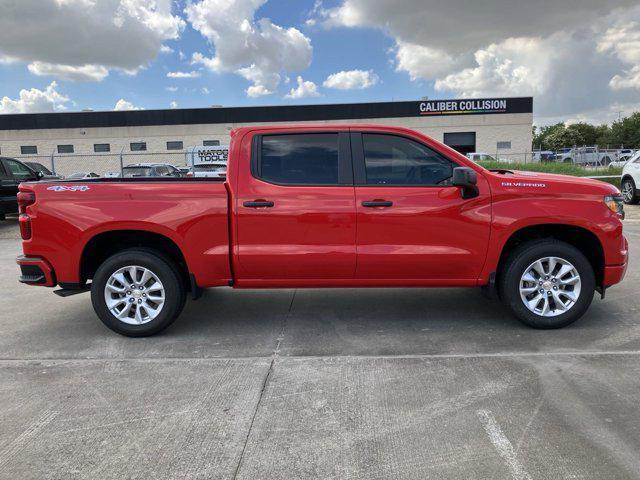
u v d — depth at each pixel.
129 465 2.69
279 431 2.99
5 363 4.12
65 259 4.52
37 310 5.69
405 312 5.28
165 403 3.38
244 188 4.47
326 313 5.31
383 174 4.53
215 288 6.45
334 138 4.57
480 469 2.59
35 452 2.83
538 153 34.38
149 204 4.46
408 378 3.67
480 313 5.18
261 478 2.56
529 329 4.66
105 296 4.59
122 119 38.59
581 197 4.45
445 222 4.44
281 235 4.47
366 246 4.46
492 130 39.09
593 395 3.34
